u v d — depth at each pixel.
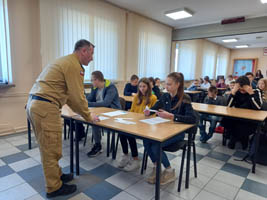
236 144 2.99
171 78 1.75
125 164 2.13
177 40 6.61
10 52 3.07
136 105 2.39
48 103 1.40
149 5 4.61
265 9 4.70
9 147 2.64
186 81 7.88
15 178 1.87
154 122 1.74
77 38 3.88
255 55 10.72
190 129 1.68
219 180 1.92
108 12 4.46
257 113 2.37
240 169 2.17
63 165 2.18
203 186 1.81
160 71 6.40
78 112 1.59
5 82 3.12
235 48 11.26
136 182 1.85
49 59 3.45
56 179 1.57
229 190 1.75
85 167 2.14
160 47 6.23
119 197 1.62
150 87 2.34
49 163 1.49
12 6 3.03
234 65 11.48
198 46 8.33
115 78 4.89
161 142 1.29
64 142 2.90
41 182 1.81
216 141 3.12
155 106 2.06
